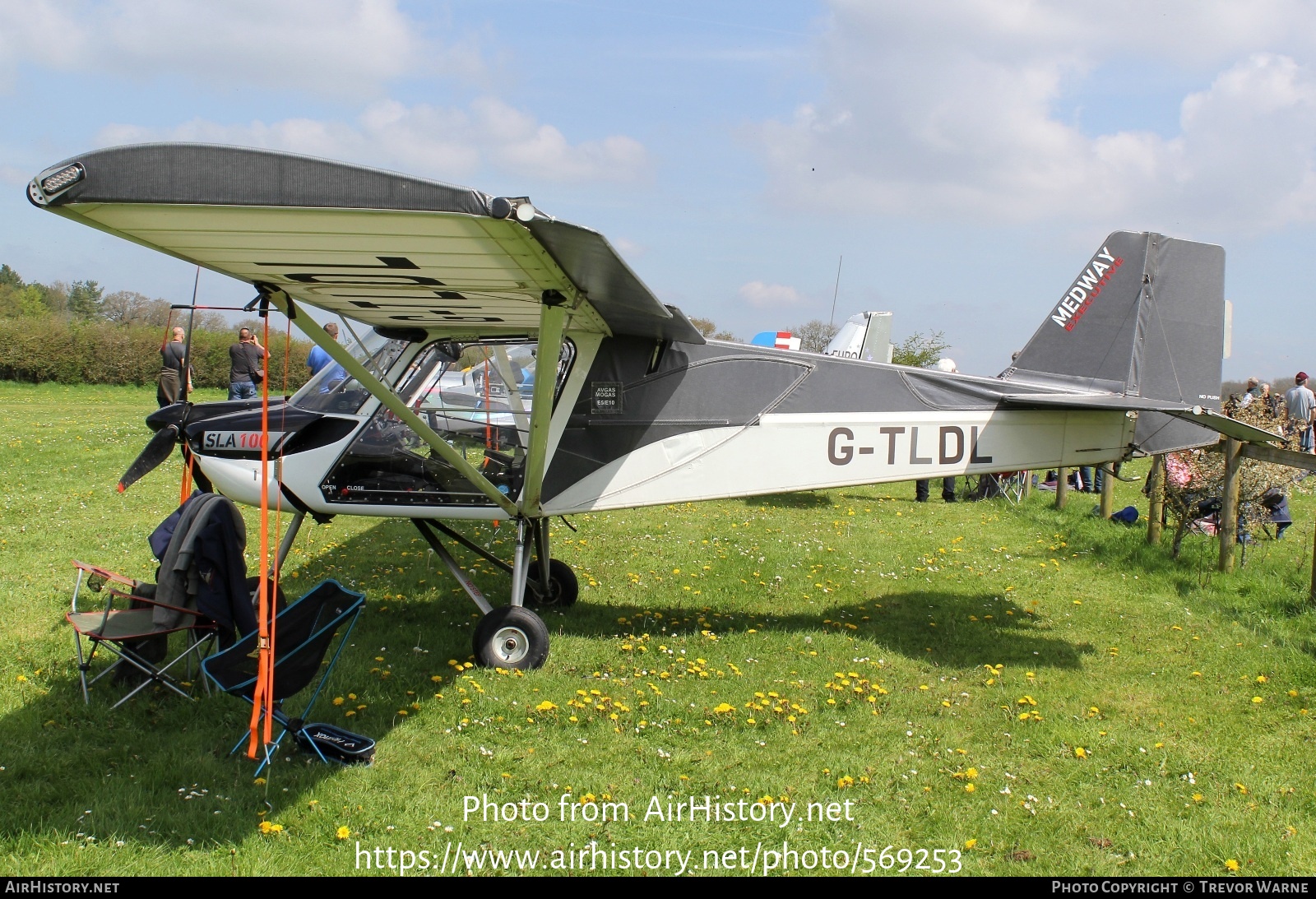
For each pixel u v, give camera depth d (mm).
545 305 3840
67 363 28250
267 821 3129
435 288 3887
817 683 4750
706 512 10375
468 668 4816
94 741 3686
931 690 4738
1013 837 3262
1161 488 8445
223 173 2648
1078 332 5742
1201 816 3439
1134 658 5371
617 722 4121
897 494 13258
